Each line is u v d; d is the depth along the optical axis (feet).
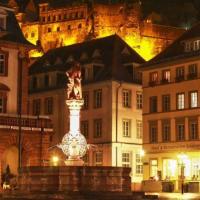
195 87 266.16
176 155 270.87
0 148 229.86
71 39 493.36
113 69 302.25
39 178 156.56
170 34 464.65
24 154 236.63
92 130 303.89
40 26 510.99
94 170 154.81
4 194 158.61
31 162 237.25
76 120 164.14
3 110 246.88
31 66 353.51
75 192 146.72
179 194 221.87
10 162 241.55
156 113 283.59
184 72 272.72
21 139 234.58
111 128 293.02
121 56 314.35
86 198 142.51
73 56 334.03
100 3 489.67
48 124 243.40
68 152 162.09
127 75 304.91
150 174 283.38
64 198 142.72
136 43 449.89
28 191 154.20
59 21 502.79
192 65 269.44
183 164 249.34
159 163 279.08
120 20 461.78
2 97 247.09
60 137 317.83
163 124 279.69
